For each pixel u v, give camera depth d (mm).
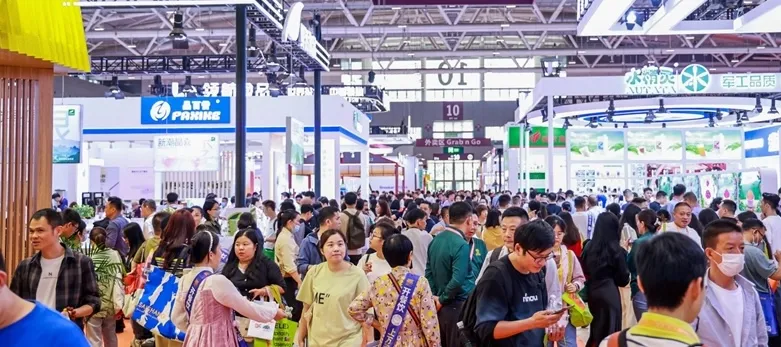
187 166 14891
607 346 1747
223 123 17094
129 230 6441
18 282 3975
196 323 3725
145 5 9391
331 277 4250
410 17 23547
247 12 10836
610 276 4918
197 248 3957
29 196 5617
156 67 21953
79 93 28750
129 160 17234
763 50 24734
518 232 2965
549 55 25766
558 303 3523
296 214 6457
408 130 37000
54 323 1662
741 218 5562
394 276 3570
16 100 5594
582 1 9719
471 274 4734
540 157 22891
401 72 32969
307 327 4371
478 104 41312
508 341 2955
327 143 17484
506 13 23594
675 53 25547
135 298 4363
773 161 17844
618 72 32312
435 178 46031
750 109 21516
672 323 1685
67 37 5391
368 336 4746
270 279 4617
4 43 4609
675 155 20156
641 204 9383
